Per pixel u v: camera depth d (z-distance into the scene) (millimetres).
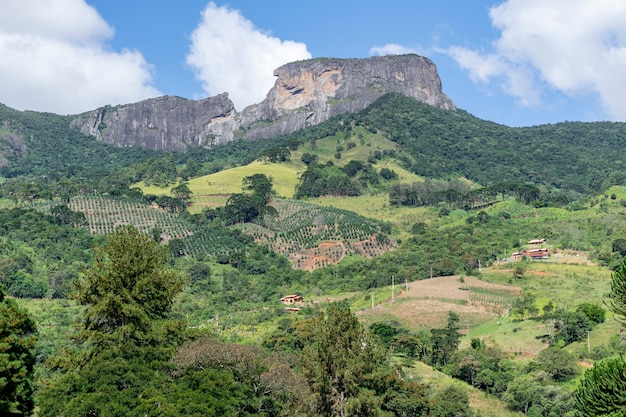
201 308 156500
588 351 103062
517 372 100125
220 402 55250
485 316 134875
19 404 51719
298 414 63094
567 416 80062
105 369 56344
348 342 68812
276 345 105562
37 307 136500
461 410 83188
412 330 127625
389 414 67188
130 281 66688
